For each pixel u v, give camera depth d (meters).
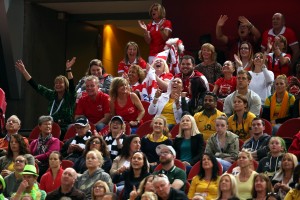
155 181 29.23
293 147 33.16
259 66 39.56
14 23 49.66
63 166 34.62
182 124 34.50
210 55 42.16
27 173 31.50
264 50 44.94
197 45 49.88
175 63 44.22
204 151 34.25
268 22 48.47
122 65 43.69
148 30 46.28
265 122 35.62
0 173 34.47
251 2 48.78
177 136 34.75
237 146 33.75
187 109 37.56
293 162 30.59
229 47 46.41
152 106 38.16
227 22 49.22
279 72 42.00
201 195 29.50
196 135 34.41
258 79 39.38
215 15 49.53
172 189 29.44
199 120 35.88
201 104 37.28
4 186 32.06
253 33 45.44
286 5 48.06
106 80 42.19
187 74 40.22
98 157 32.31
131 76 41.19
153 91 40.75
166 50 44.19
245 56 41.34
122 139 35.16
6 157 35.34
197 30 49.91
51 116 40.31
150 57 46.09
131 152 33.59
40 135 37.28
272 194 28.53
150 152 34.53
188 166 33.38
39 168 36.28
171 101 38.16
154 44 46.09
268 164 31.73
